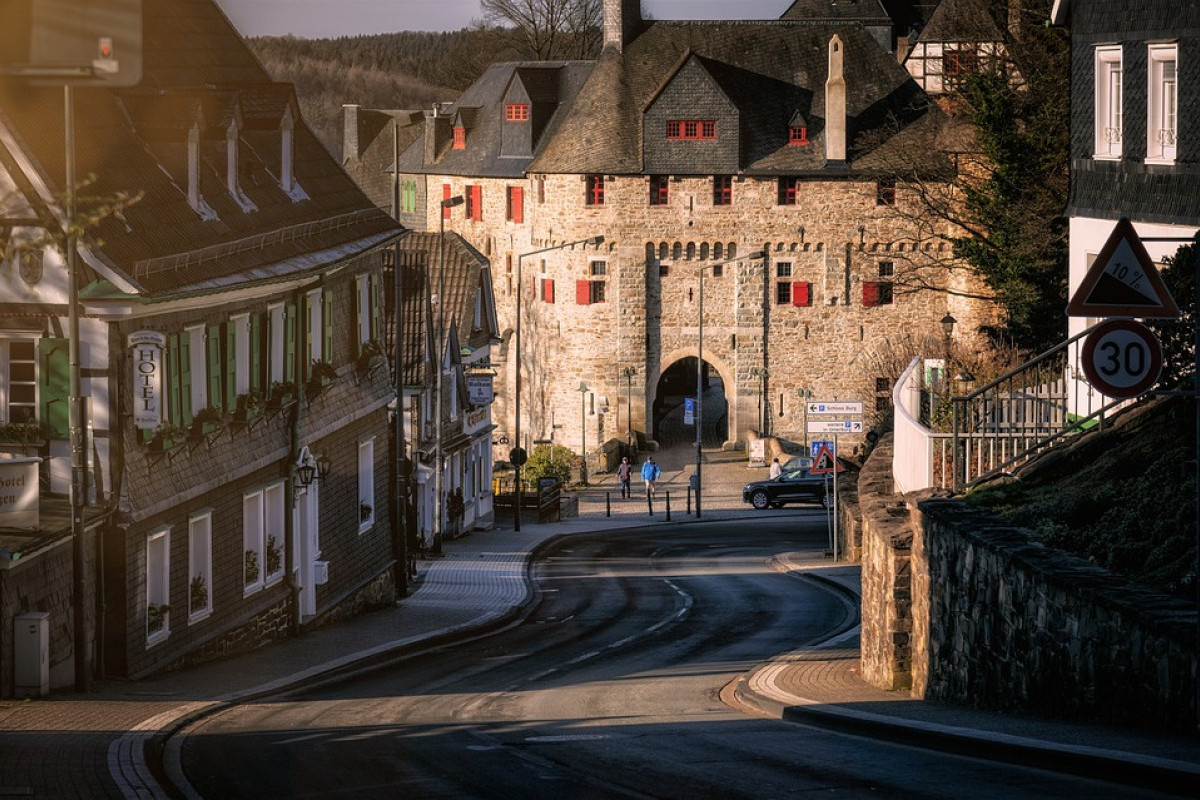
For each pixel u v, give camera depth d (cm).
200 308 3112
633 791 1667
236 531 3353
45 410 2783
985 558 2191
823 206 10600
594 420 10794
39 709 2384
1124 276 1723
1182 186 2986
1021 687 2059
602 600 4734
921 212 8556
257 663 3203
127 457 2814
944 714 2108
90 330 2773
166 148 3278
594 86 10850
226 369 3250
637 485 9788
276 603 3575
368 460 4416
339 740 2150
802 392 10731
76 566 2619
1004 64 6662
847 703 2381
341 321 4131
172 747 2098
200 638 3150
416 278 6094
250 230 3462
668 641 3800
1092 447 2641
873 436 6781
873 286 10619
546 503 7900
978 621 2225
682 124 10562
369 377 4406
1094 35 3309
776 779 1692
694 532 7394
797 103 10762
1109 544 2109
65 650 2648
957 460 2753
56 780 1794
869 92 10812
